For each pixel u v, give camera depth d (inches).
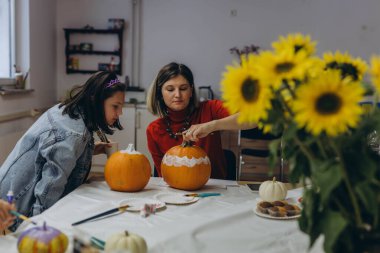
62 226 47.5
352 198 29.1
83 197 61.0
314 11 184.4
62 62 196.9
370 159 29.1
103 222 49.3
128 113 178.9
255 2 187.2
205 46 191.5
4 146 143.3
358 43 183.8
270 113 30.0
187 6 190.5
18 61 165.2
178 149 68.3
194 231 44.8
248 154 157.6
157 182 73.4
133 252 36.9
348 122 27.1
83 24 194.2
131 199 58.4
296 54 30.3
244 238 43.7
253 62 30.8
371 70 29.4
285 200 59.7
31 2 164.9
